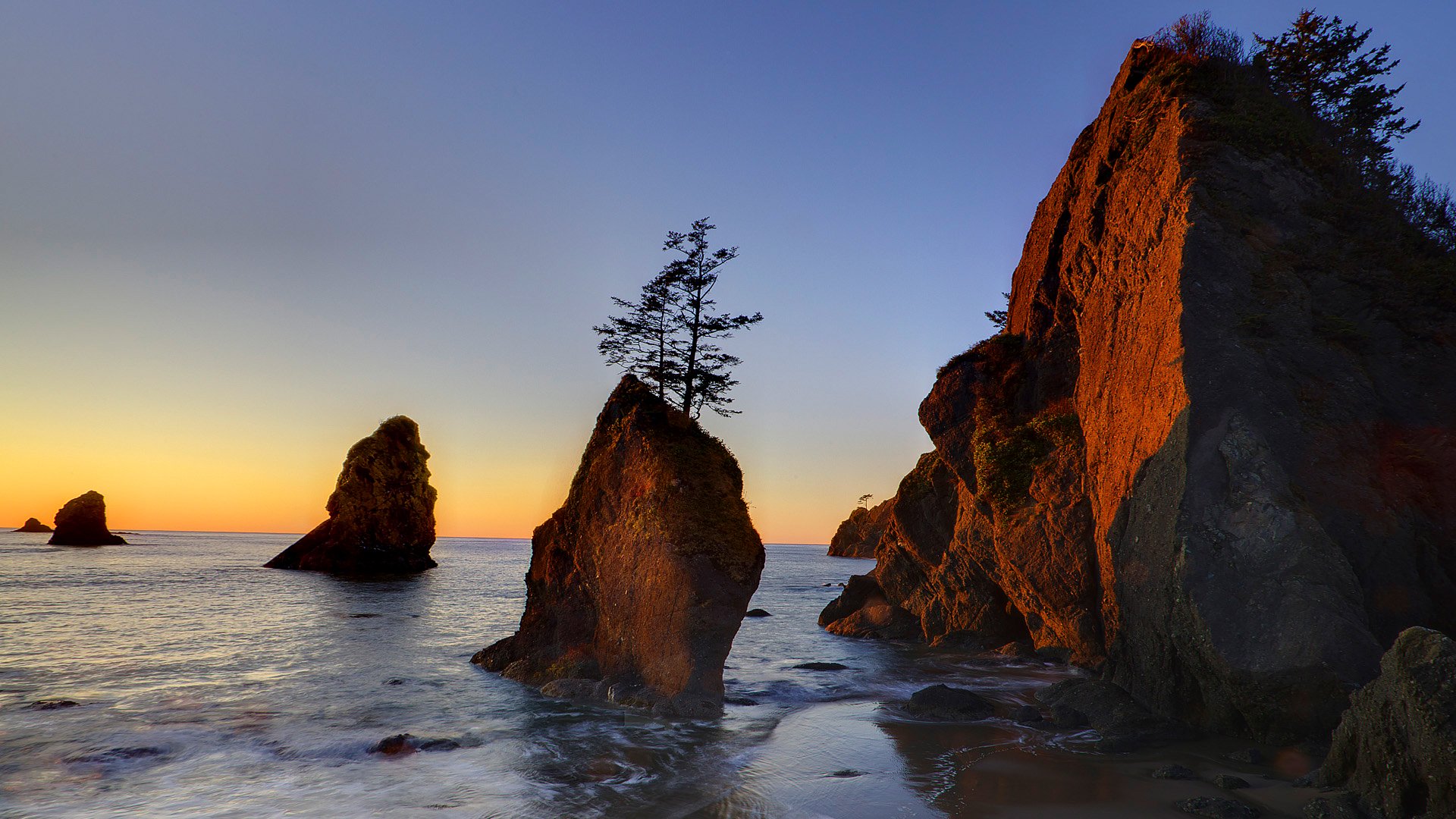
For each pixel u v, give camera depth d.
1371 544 19.23
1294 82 37.97
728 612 24.55
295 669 30.91
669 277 34.09
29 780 16.97
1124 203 29.16
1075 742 19.61
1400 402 21.81
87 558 108.56
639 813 14.68
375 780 16.91
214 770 17.73
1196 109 27.72
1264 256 23.94
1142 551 22.02
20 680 28.08
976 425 37.22
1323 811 13.14
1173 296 23.36
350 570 92.69
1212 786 15.48
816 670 31.69
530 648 29.92
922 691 24.31
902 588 44.91
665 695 23.56
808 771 17.23
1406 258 24.38
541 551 31.45
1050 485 31.36
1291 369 21.81
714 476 26.83
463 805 15.22
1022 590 33.56
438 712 23.50
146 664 31.58
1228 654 17.81
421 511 99.00
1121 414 25.97
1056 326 35.53
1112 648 24.03
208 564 103.06
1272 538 18.66
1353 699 14.05
